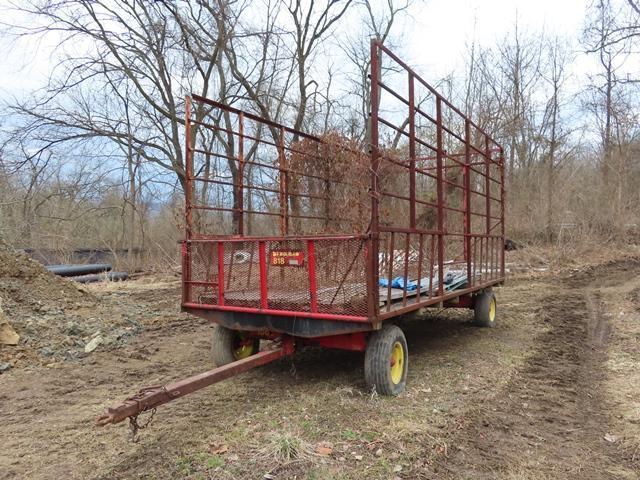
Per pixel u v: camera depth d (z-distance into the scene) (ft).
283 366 19.54
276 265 16.05
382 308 15.89
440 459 12.03
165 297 38.34
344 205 31.50
